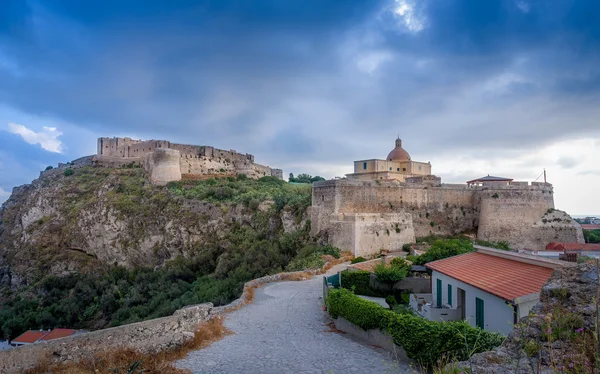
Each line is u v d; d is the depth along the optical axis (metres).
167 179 91.62
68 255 84.19
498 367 7.25
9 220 110.62
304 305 23.17
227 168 109.12
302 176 129.75
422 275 30.20
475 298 18.38
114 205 82.94
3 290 85.06
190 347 15.21
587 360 6.20
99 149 113.19
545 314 8.05
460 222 58.66
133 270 74.19
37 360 11.62
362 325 16.48
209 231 69.69
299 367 13.30
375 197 54.38
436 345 12.53
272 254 54.47
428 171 76.50
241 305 22.91
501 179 62.91
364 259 42.50
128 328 13.99
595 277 8.18
